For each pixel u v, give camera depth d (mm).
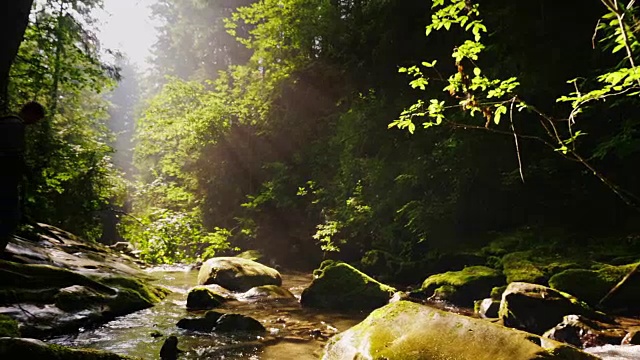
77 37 17359
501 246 9695
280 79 18969
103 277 7848
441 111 3656
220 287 9297
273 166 18484
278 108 19594
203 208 20703
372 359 3904
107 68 18047
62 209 15383
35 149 13688
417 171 12000
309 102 19234
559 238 9398
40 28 15555
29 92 15375
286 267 14953
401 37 14883
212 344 5355
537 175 10797
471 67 6598
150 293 8305
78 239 12641
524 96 10336
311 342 5539
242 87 21453
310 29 17859
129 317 6770
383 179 13242
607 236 9141
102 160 16578
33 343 3189
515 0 11500
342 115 16266
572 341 5230
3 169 3795
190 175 21562
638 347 4805
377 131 14555
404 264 10742
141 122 20938
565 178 10859
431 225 11320
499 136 11078
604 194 10125
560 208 10750
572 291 6957
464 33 12148
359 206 13125
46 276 6727
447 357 3678
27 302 5945
